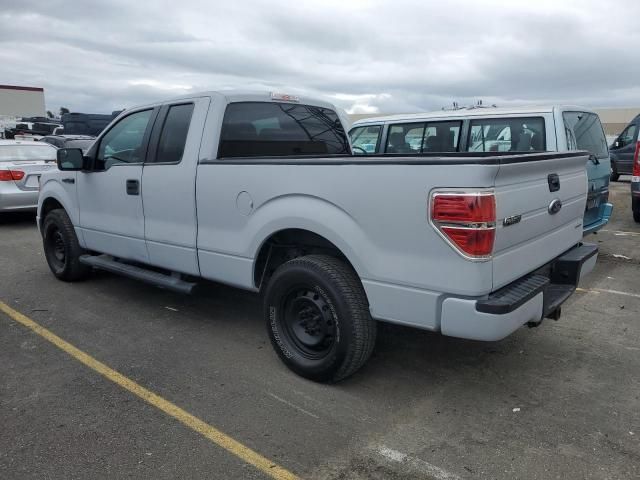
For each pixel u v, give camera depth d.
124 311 5.30
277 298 3.86
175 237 4.58
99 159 5.41
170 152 4.60
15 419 3.30
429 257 3.08
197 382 3.80
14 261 7.42
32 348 4.41
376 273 3.31
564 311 5.23
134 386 3.74
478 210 2.87
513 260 3.23
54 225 6.15
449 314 3.07
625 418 3.29
